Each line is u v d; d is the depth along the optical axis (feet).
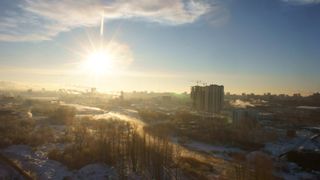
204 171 295.48
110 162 302.25
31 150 361.51
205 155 372.58
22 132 438.40
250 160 337.31
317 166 336.90
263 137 489.26
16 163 314.14
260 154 344.49
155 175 275.18
